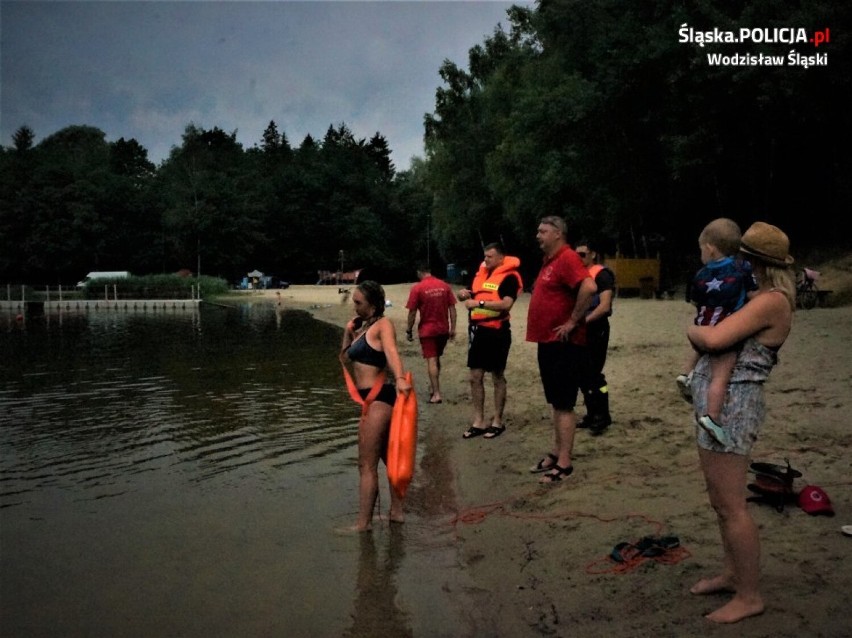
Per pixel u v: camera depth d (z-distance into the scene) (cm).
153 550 475
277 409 966
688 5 2152
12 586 421
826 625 306
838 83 1712
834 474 496
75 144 9938
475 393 771
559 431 587
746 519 321
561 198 3222
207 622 373
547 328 584
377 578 426
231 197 7688
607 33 2506
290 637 357
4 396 1102
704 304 337
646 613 345
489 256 762
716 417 317
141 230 7594
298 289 6956
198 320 3216
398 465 501
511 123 3478
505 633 350
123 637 358
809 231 2458
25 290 5228
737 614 320
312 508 559
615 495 521
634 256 3195
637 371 1017
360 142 12788
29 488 620
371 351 512
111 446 769
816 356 938
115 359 1617
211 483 630
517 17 4597
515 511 525
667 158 2272
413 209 9412
